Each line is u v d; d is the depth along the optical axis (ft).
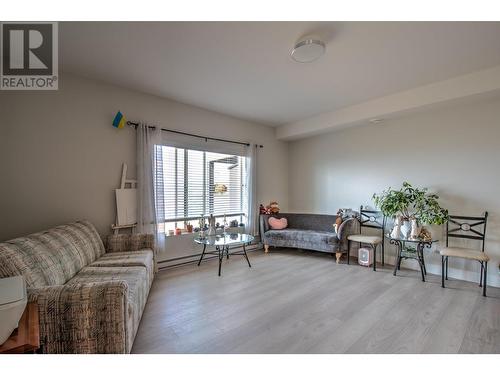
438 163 11.16
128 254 8.85
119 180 10.27
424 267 10.89
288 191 17.69
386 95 11.20
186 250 12.47
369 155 13.52
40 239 6.33
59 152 8.89
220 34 6.76
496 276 9.69
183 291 8.96
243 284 9.64
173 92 10.90
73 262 6.86
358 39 6.97
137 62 8.30
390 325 6.70
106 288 4.61
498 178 9.71
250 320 6.97
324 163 15.65
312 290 9.08
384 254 12.86
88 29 6.53
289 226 16.05
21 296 3.45
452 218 10.62
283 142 17.47
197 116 12.88
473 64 8.34
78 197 9.27
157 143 11.16
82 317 4.45
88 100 9.51
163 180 11.48
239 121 14.87
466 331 6.40
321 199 15.81
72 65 8.49
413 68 8.66
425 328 6.55
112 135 10.09
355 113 12.45
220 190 14.16
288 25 6.38
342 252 12.68
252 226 15.15
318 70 8.85
